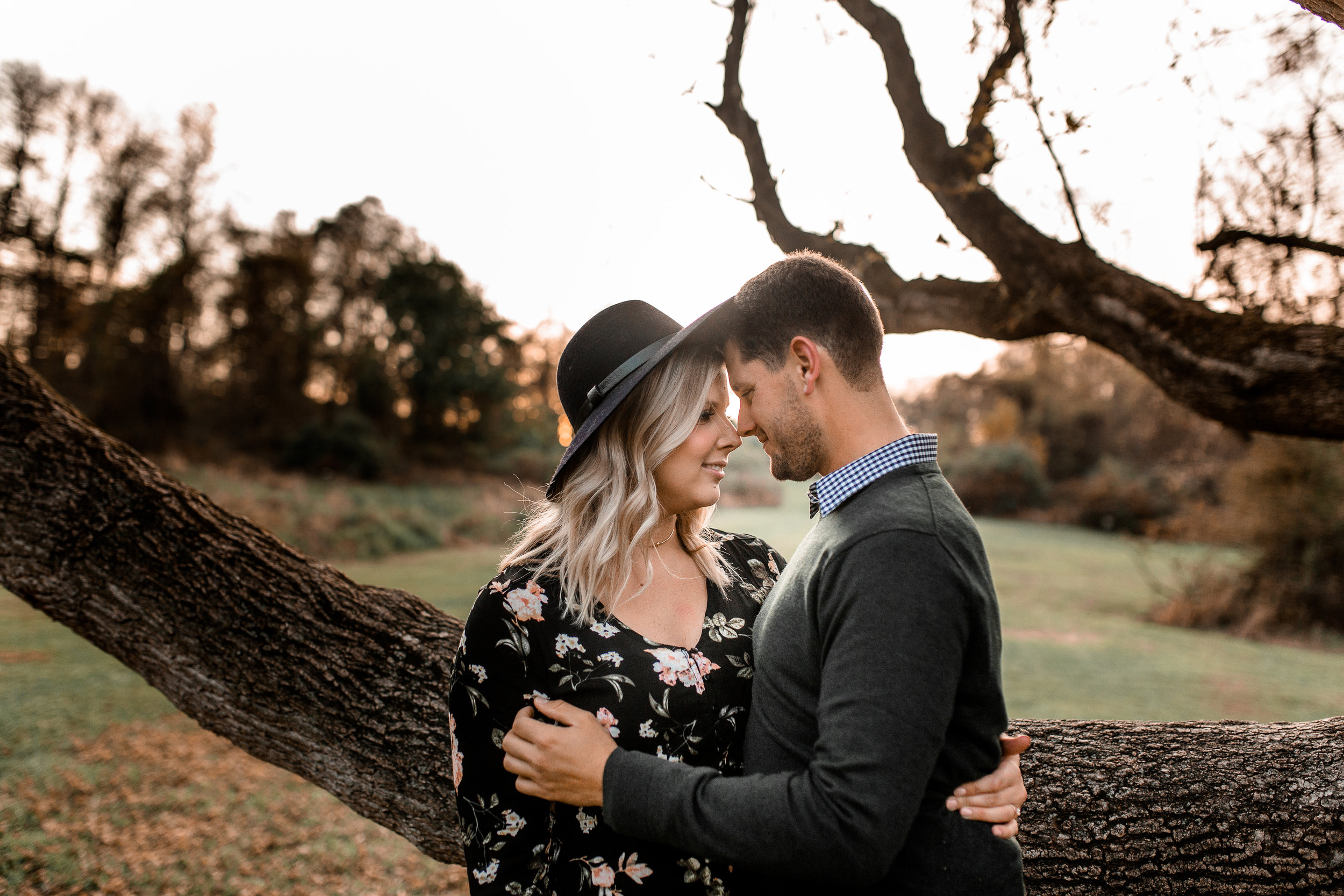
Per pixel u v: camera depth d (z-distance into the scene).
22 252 24.16
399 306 34.44
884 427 1.18
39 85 23.98
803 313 1.16
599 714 1.25
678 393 1.35
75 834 4.06
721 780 1.06
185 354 28.23
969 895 1.06
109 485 1.85
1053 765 1.64
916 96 2.31
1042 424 35.47
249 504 17.70
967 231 2.34
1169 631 12.01
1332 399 1.94
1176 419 6.77
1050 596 14.88
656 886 1.23
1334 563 12.01
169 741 5.54
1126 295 2.22
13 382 1.90
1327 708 7.62
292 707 1.77
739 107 2.41
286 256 29.94
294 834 4.32
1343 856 1.41
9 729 5.56
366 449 27.73
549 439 37.53
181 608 1.80
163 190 26.78
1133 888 1.52
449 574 14.29
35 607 1.82
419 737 1.74
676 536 1.51
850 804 0.93
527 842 1.23
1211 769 1.56
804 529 25.36
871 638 0.98
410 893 3.80
